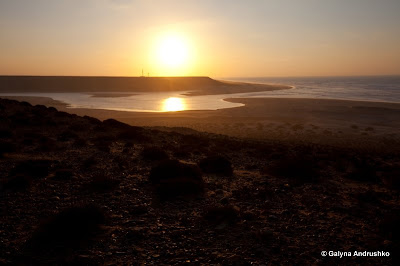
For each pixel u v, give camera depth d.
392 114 58.22
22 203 8.25
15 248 5.86
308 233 7.13
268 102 84.12
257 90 163.25
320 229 7.38
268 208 8.87
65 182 10.32
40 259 5.52
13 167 11.41
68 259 5.54
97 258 5.60
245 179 12.49
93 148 16.67
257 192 10.42
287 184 11.62
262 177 12.94
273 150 21.39
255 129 42.75
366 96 109.94
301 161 13.86
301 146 26.69
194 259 5.72
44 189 9.48
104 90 162.38
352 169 16.06
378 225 7.54
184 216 7.98
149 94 136.62
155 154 15.29
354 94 121.94
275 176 13.23
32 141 16.55
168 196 9.38
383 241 6.71
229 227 7.29
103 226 7.04
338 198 10.26
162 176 10.96
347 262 5.81
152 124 47.78
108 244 6.21
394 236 6.94
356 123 48.72
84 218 6.66
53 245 6.04
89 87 166.50
